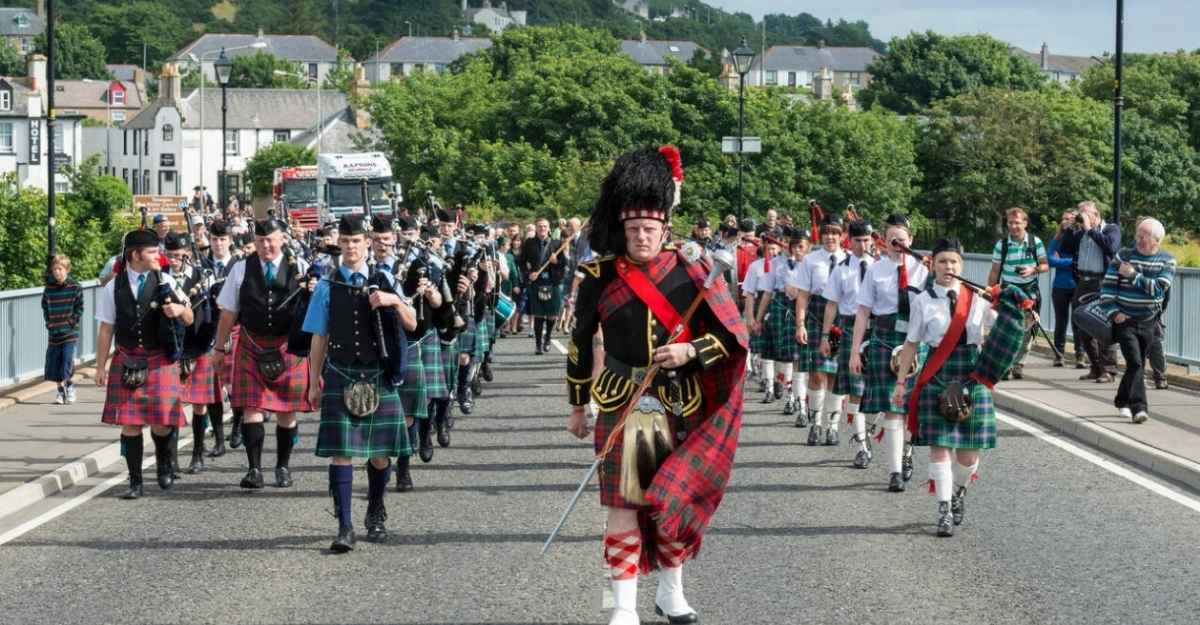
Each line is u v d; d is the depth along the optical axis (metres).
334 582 7.64
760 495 10.06
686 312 6.28
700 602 7.14
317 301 8.51
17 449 12.06
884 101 102.31
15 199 29.77
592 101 55.56
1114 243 16.48
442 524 9.16
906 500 9.88
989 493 10.06
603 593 7.30
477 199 55.22
